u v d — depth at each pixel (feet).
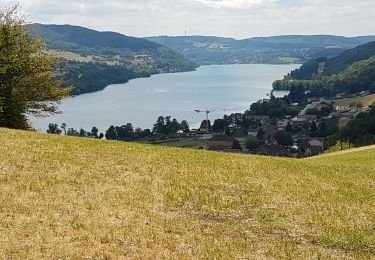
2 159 84.69
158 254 51.16
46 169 81.66
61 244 50.88
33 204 62.49
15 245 49.21
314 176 106.93
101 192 72.38
